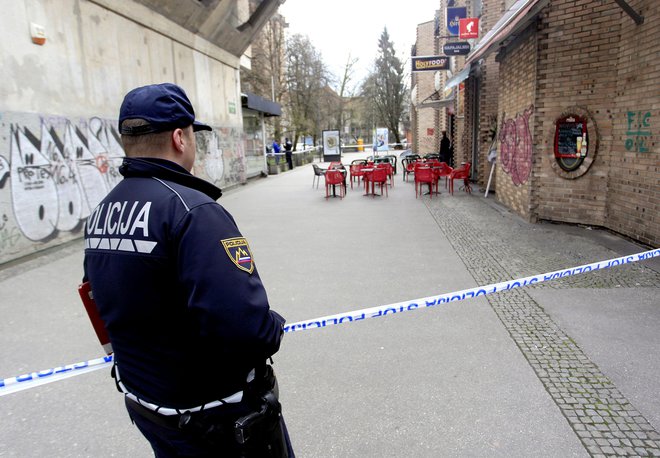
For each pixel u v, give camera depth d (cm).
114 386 348
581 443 265
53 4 788
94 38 902
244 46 1750
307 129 3906
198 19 1345
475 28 1412
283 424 173
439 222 929
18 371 374
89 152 877
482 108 1347
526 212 877
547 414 292
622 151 706
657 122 617
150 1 1102
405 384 334
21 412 315
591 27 732
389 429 284
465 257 661
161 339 141
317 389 332
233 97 1723
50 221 770
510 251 673
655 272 541
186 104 158
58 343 423
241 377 150
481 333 411
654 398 304
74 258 720
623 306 452
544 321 428
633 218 679
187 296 134
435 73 2883
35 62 746
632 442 264
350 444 272
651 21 623
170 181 148
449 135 2453
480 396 314
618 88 713
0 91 679
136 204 143
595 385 322
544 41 781
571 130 780
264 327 138
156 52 1163
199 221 137
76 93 845
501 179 1105
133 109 150
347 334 418
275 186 1747
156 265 135
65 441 284
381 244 762
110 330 148
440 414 297
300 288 554
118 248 141
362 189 1562
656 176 620
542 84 798
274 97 3334
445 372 348
